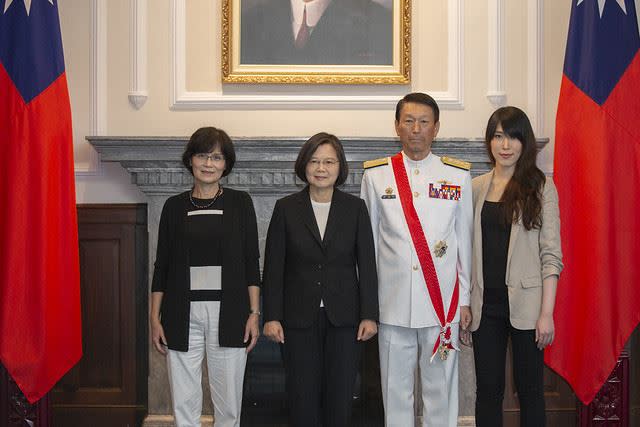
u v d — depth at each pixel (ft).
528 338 8.53
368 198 9.24
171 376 9.25
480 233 8.91
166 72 12.08
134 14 11.97
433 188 8.98
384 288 8.95
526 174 8.67
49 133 10.44
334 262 8.76
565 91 10.97
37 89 10.37
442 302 8.84
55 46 10.61
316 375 8.76
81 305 12.16
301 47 12.08
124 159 11.35
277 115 12.12
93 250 12.14
